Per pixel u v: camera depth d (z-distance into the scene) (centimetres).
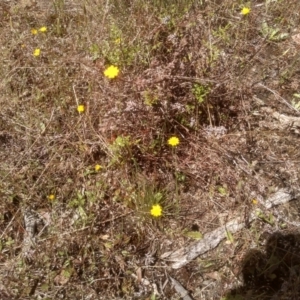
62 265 70
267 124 85
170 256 72
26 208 77
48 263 70
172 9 98
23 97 90
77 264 70
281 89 91
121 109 77
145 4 98
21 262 70
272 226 74
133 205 75
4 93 89
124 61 85
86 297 68
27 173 79
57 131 84
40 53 95
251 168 79
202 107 82
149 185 75
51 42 98
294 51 97
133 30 92
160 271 71
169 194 76
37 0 111
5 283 69
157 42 87
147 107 75
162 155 79
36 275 69
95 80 84
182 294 68
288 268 70
